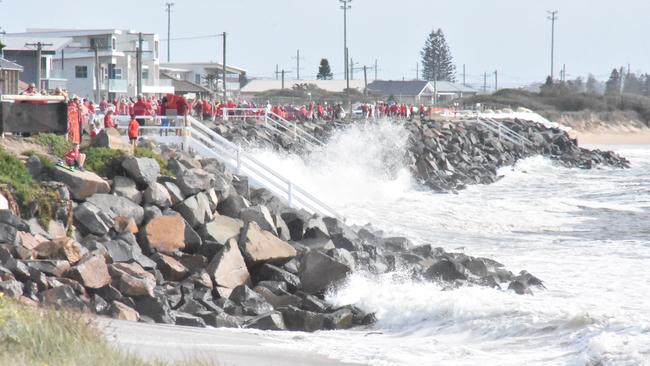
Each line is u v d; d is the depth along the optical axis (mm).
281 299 60344
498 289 63156
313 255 63188
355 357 45156
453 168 185125
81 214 66312
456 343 49469
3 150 69750
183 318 55094
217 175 85875
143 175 74250
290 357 44000
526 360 44562
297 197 92188
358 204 122375
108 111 103250
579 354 44688
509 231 107688
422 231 104250
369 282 64312
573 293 64438
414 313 55812
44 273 54750
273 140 152000
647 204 137875
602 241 99188
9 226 58469
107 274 55625
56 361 33312
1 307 37375
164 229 66938
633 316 50906
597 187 170125
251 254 64625
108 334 44062
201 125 100438
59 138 77812
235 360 41594
